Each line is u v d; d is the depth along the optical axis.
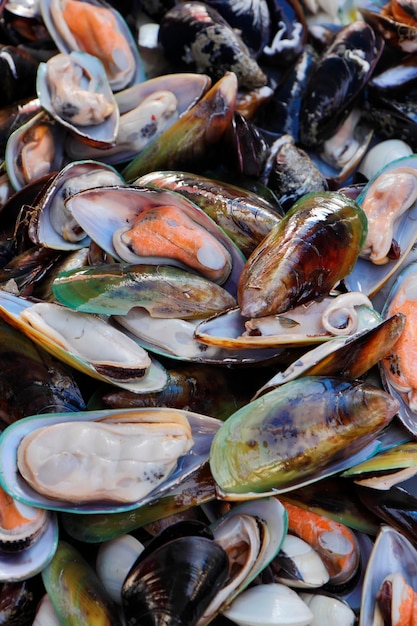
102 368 0.59
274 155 0.71
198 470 0.58
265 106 0.76
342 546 0.60
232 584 0.57
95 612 0.56
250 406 0.59
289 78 0.76
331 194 0.64
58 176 0.65
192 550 0.56
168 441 0.57
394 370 0.62
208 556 0.56
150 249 0.62
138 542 0.59
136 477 0.57
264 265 0.60
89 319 0.60
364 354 0.60
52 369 0.61
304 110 0.74
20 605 0.57
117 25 0.73
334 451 0.58
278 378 0.60
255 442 0.58
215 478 0.57
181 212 0.63
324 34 0.78
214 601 0.57
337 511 0.61
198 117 0.69
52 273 0.65
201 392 0.62
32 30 0.74
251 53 0.76
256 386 0.63
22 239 0.67
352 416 0.58
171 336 0.61
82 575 0.57
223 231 0.63
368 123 0.77
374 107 0.76
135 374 0.59
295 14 0.78
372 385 0.59
